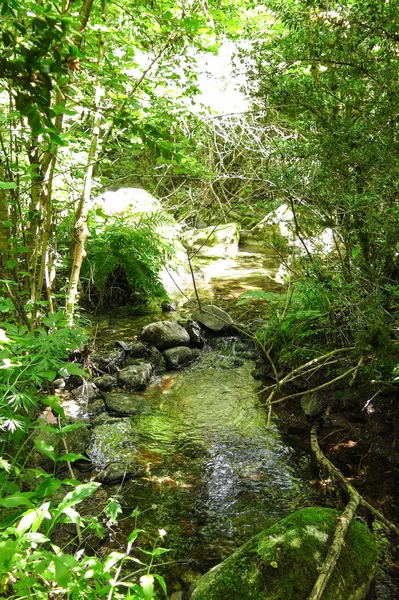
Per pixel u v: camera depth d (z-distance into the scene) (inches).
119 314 210.5
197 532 95.1
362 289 109.1
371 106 101.3
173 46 123.8
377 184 96.6
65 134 108.9
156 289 215.5
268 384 153.5
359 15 95.2
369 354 114.7
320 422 127.6
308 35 102.6
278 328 144.6
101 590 55.9
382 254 106.6
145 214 235.0
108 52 128.4
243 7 188.5
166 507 101.7
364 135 99.8
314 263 127.3
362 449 115.0
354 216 110.7
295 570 74.9
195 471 113.4
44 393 137.9
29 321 119.6
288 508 101.2
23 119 119.6
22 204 151.3
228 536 94.0
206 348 181.9
